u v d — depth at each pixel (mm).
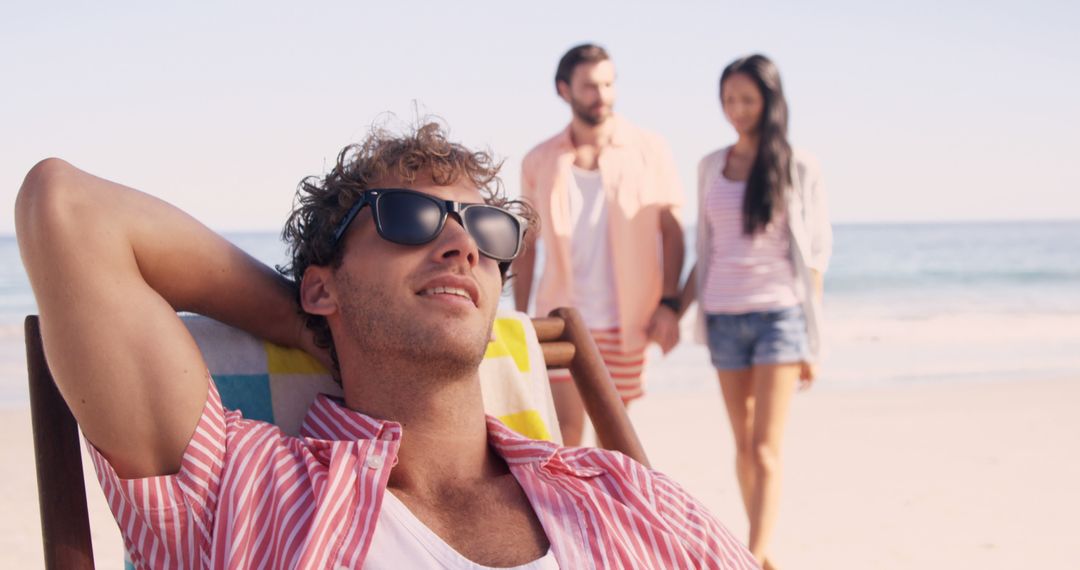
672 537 1694
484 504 1692
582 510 1680
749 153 4434
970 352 16000
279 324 1888
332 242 1809
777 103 4297
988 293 24703
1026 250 36312
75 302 1483
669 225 4703
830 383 12719
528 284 4680
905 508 5773
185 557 1545
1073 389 11258
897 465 6996
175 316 1596
